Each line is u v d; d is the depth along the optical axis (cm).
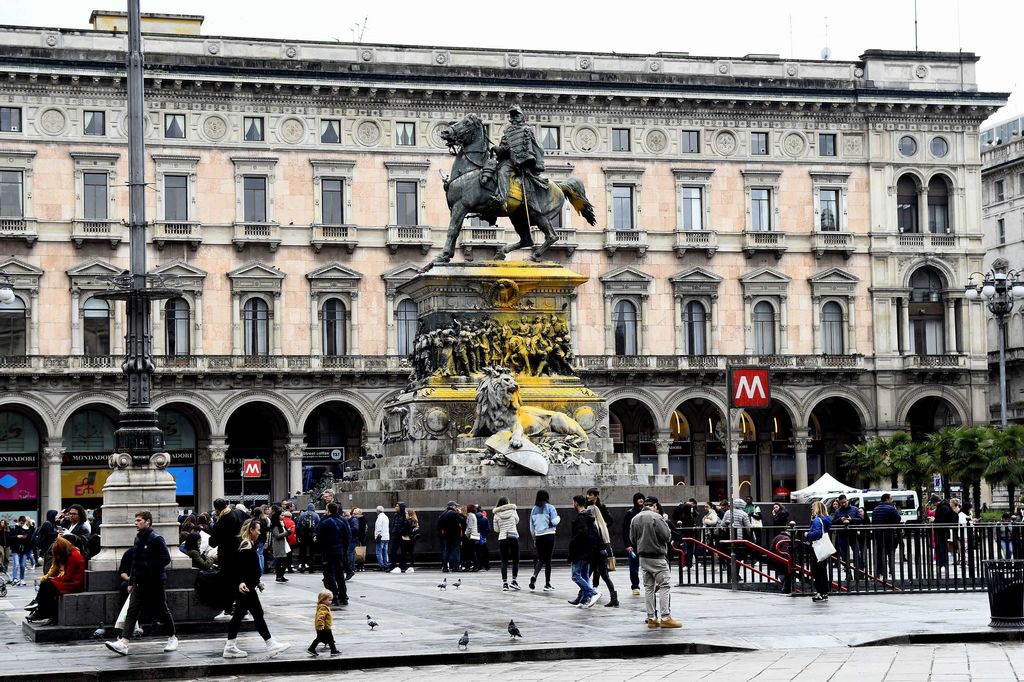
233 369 9475
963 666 2430
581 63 10244
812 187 10569
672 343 10288
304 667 2655
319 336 9744
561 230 10119
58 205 9356
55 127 9375
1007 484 8200
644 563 3053
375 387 9769
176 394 9444
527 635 2944
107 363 9325
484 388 5025
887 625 3039
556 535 4909
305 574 4988
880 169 10656
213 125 9631
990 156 13388
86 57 9356
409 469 5028
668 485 5156
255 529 2745
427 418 5069
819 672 2389
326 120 9838
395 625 3152
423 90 9875
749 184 10469
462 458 4969
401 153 9906
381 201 9881
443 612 3406
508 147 5312
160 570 2808
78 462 9475
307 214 9769
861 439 10538
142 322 3291
